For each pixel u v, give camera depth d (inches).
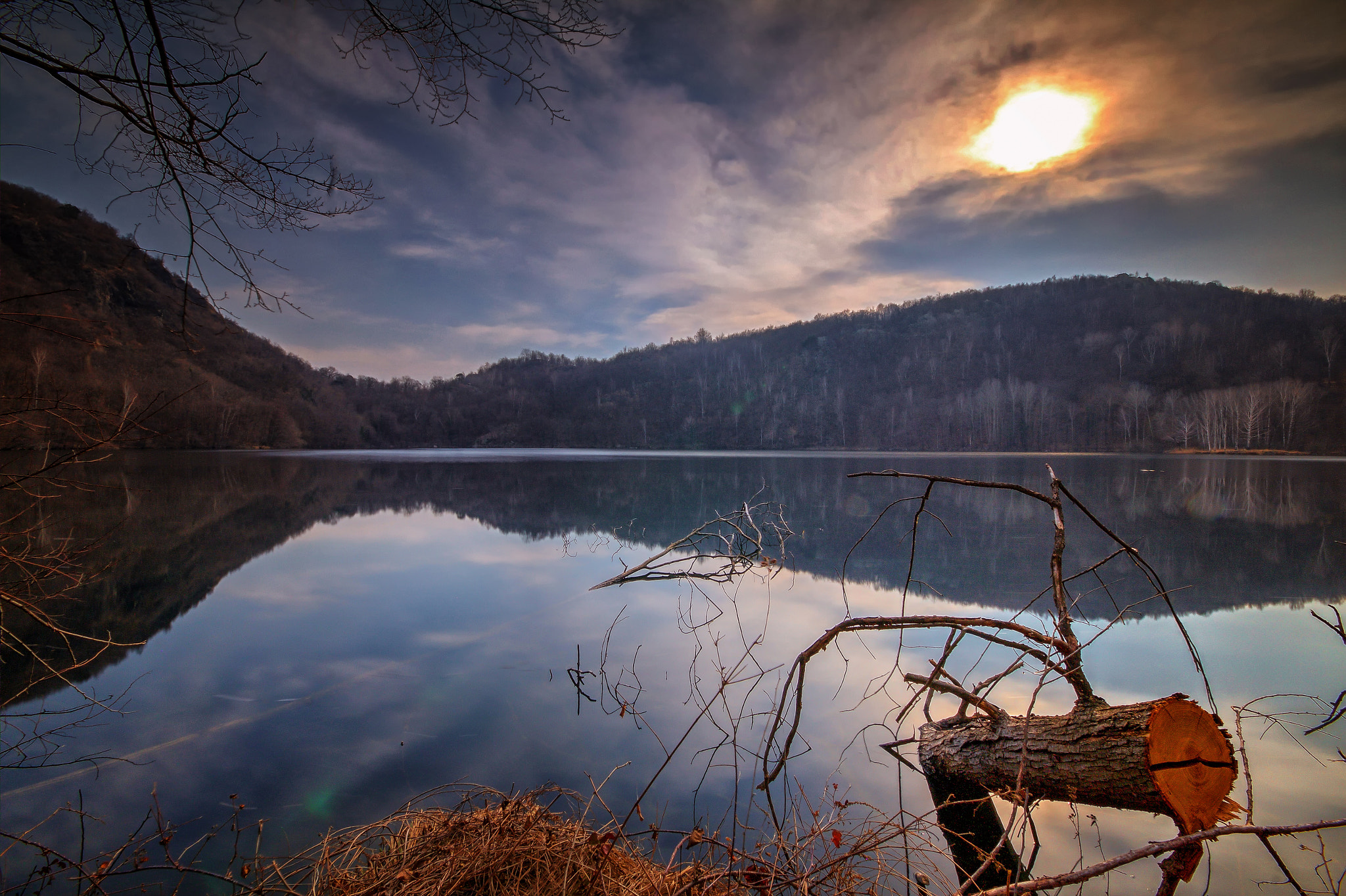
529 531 492.7
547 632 230.4
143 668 194.9
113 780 127.4
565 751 141.0
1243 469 1267.2
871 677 180.7
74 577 126.0
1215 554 385.7
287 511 594.6
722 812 117.0
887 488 854.5
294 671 191.2
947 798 100.0
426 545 431.2
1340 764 132.2
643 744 143.9
